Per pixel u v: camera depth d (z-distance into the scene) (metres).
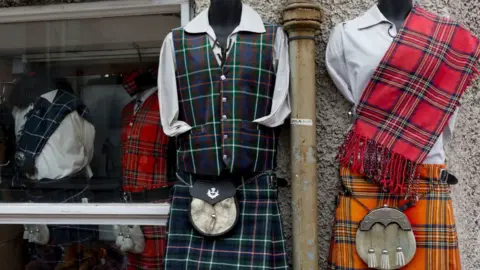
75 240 2.19
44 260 2.23
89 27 2.20
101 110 2.21
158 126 2.10
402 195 1.69
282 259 1.74
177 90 1.78
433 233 1.68
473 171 1.88
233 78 1.70
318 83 1.87
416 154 1.66
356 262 1.70
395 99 1.67
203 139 1.72
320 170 1.87
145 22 2.13
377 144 1.68
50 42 2.25
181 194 1.80
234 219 1.73
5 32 2.27
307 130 1.75
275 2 1.88
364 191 1.72
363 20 1.74
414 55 1.65
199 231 1.74
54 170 2.22
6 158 2.29
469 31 1.79
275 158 1.80
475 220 1.89
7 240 2.26
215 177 1.76
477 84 1.87
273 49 1.74
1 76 2.36
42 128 2.26
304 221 1.75
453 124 1.73
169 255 1.76
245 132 1.70
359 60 1.70
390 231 1.67
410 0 1.73
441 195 1.69
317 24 1.74
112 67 2.21
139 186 2.09
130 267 2.11
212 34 1.74
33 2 2.10
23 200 2.22
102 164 2.18
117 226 2.12
